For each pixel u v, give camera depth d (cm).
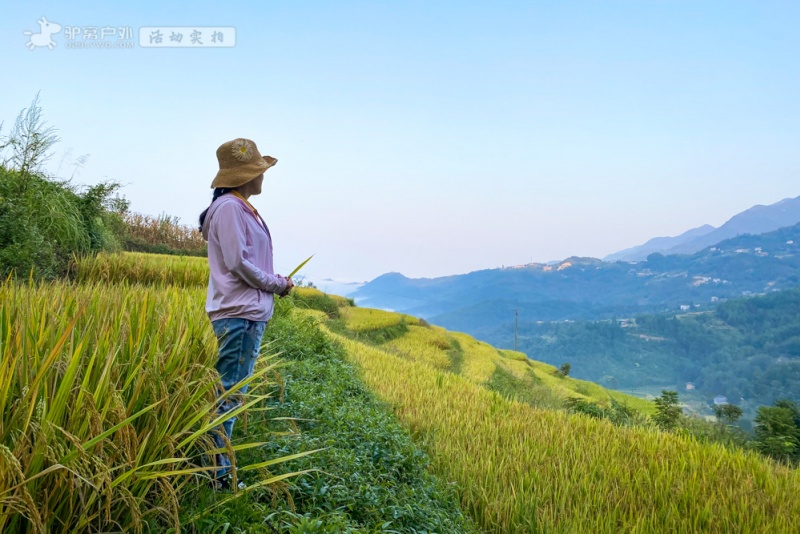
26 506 192
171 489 243
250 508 302
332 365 888
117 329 307
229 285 340
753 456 831
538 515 522
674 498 603
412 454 530
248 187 363
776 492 671
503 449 688
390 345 3434
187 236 3316
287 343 880
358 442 513
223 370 343
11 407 224
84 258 1124
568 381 4622
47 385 239
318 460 405
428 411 839
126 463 230
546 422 878
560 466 629
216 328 343
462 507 542
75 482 218
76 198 1337
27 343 247
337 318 3588
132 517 238
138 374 277
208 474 303
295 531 290
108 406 243
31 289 362
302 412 516
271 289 351
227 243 332
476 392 1109
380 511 382
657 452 760
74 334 274
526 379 3356
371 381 1073
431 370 1402
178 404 277
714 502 601
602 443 767
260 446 388
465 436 724
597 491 593
